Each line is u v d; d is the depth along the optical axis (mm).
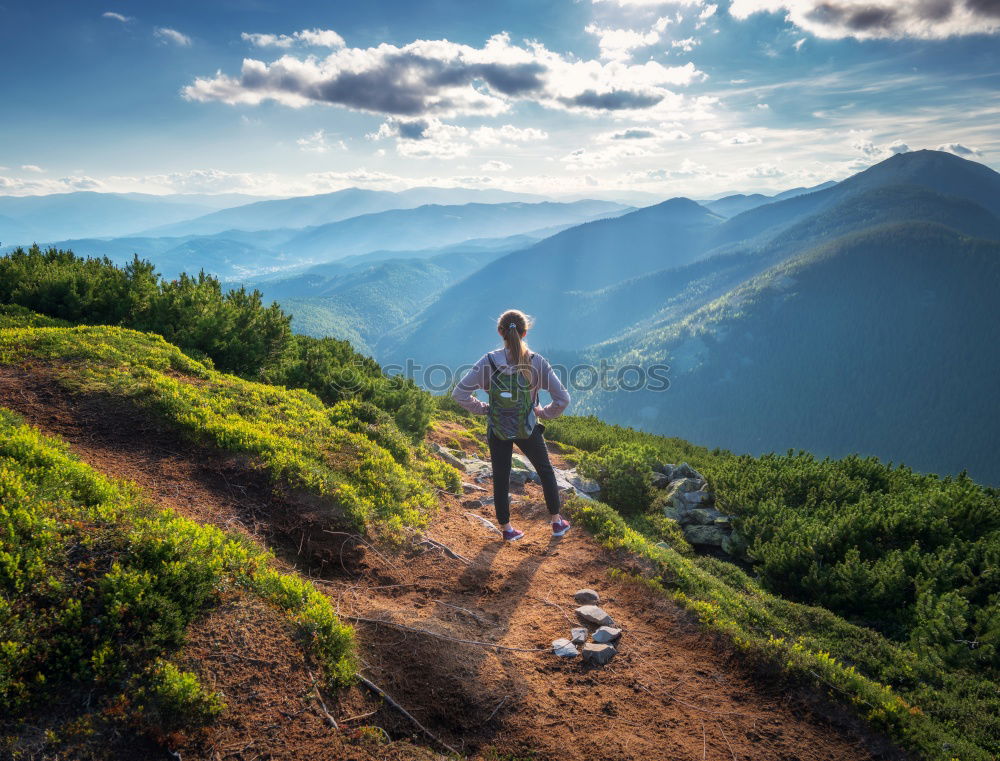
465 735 3395
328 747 2986
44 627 3021
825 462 11641
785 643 4758
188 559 3691
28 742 2586
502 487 5840
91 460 5273
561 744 3391
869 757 3613
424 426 10703
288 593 3939
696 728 3654
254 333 11648
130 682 2951
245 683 3176
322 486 5648
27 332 8414
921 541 8172
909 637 6465
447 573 5215
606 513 6980
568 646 4289
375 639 3996
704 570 7480
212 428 6230
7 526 3479
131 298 11367
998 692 5293
